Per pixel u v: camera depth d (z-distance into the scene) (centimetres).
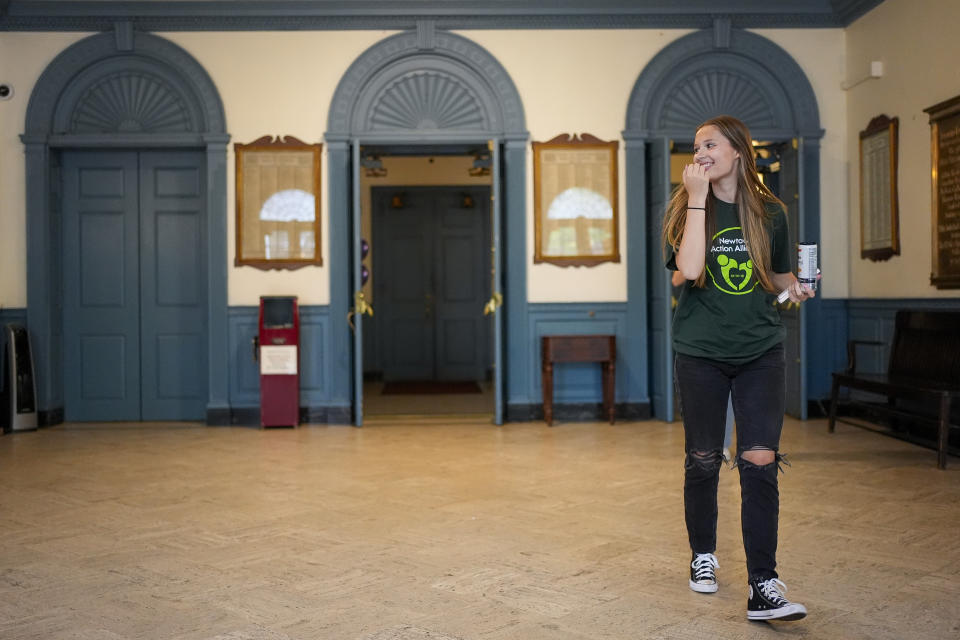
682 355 295
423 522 419
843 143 789
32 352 761
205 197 791
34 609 297
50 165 769
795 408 764
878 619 280
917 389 559
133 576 335
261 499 474
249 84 770
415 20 770
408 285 1229
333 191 770
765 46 782
